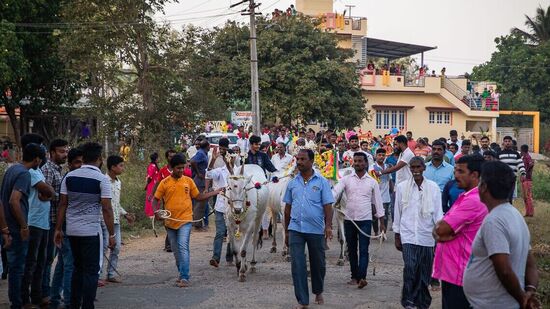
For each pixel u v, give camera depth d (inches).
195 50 1216.8
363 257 402.0
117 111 1171.3
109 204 321.1
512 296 192.7
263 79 1471.5
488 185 198.4
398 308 355.9
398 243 341.1
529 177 743.7
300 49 1528.1
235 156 522.9
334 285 412.8
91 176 319.9
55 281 352.5
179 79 1195.9
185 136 1191.6
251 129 1128.8
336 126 1552.7
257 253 526.0
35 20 1259.2
